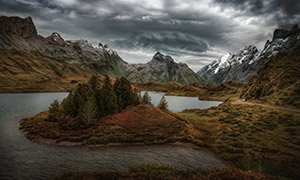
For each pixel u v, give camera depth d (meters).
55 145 35.22
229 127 49.75
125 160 29.05
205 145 37.16
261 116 55.09
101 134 41.09
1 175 22.81
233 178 18.81
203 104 157.38
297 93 67.88
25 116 69.06
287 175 23.14
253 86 111.00
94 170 24.95
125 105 65.12
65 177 20.98
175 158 30.55
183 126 49.88
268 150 31.48
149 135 42.06
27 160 27.89
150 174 21.50
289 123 44.31
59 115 52.50
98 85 61.66
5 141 37.00
